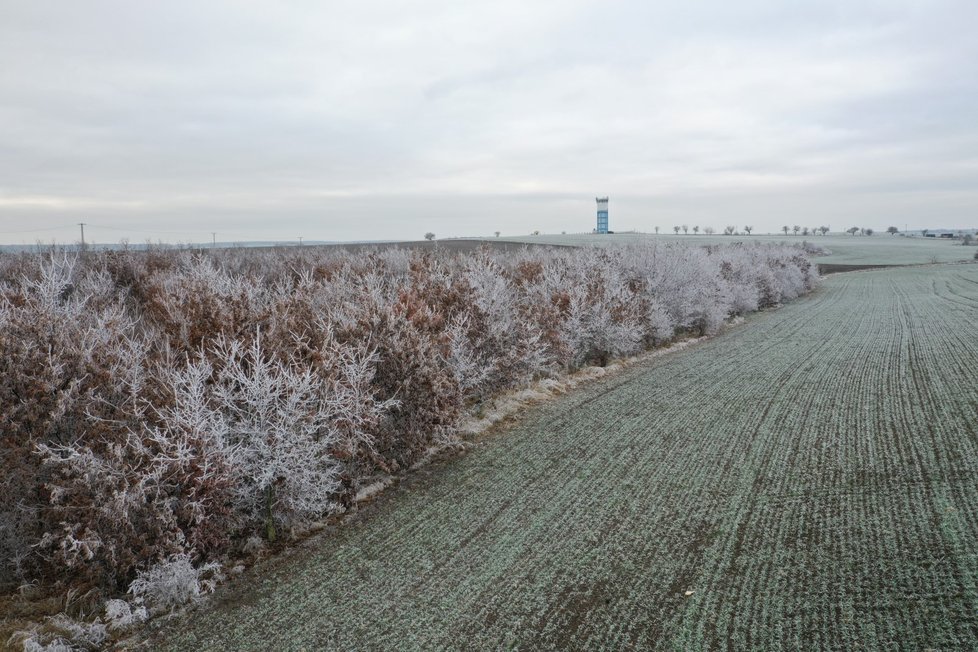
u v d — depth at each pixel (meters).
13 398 4.47
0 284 8.80
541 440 7.66
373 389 6.39
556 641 3.66
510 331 9.91
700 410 8.79
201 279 7.82
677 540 4.87
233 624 4.00
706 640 3.60
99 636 3.88
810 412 8.42
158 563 4.33
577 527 5.18
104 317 5.82
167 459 4.35
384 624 3.92
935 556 4.35
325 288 9.29
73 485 4.19
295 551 5.01
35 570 4.57
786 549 4.62
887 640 3.49
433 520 5.46
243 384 5.22
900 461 6.32
